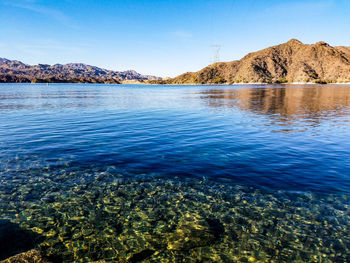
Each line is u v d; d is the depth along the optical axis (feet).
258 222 21.38
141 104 129.39
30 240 19.06
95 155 38.68
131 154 39.22
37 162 35.47
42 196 25.93
